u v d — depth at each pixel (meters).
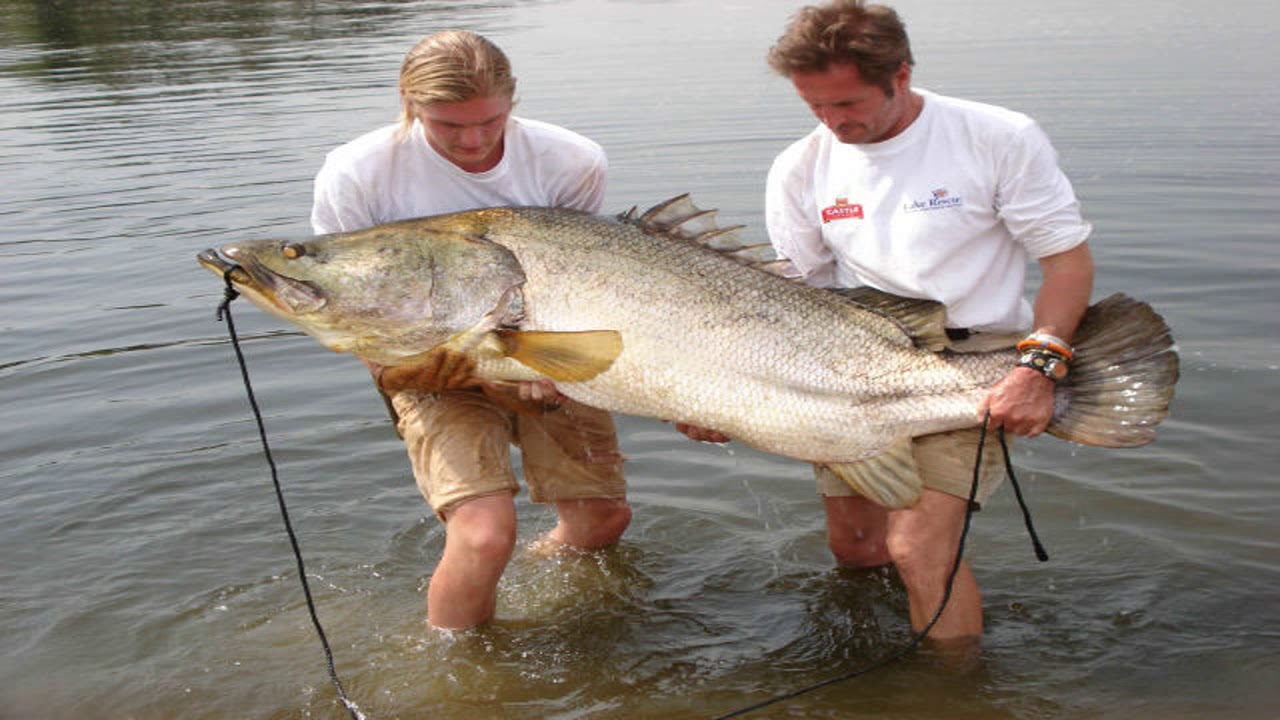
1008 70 15.34
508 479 4.54
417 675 4.41
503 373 4.19
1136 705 3.99
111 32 23.44
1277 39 17.42
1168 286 7.70
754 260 4.22
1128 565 4.91
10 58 20.17
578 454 5.12
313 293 4.10
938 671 4.24
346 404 6.79
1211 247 8.34
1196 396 6.27
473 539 4.42
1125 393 4.02
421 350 4.18
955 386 4.13
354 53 19.39
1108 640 4.39
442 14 25.86
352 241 4.15
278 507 5.74
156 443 6.36
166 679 4.45
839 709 4.06
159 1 29.23
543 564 5.27
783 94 14.27
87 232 10.09
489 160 4.50
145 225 10.21
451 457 4.49
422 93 4.10
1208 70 14.77
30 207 10.91
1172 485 5.51
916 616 4.31
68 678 4.46
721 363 4.12
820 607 4.82
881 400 4.17
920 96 4.25
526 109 13.91
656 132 12.39
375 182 4.46
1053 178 4.14
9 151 13.17
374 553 5.36
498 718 4.12
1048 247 4.14
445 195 4.54
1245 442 5.82
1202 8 22.28
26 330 7.98
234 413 6.69
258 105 14.99
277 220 10.12
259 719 4.20
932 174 4.23
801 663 4.40
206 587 5.09
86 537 5.48
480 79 4.06
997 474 4.29
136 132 13.82
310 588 5.07
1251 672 4.14
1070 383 4.09
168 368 7.32
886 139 4.27
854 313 4.20
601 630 4.71
